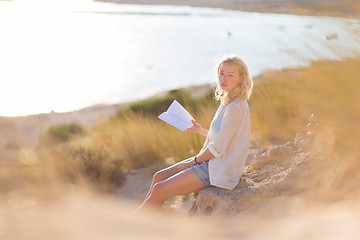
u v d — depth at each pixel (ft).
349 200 5.68
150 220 4.07
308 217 4.59
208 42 139.03
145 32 192.13
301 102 9.80
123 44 146.30
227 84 9.11
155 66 92.89
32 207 3.43
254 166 11.08
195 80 69.36
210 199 8.68
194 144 14.99
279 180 8.34
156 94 51.13
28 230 2.62
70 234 2.61
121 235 2.79
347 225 3.01
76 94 59.52
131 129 17.72
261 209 6.85
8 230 2.61
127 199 12.59
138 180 14.58
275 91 13.56
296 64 13.24
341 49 9.87
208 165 9.14
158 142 16.57
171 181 9.20
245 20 263.70
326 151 8.48
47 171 6.17
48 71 84.94
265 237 3.06
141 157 16.24
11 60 99.09
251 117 14.66
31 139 16.75
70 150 14.79
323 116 8.74
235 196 8.32
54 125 30.81
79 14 329.72
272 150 11.06
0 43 135.85
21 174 5.49
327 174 7.25
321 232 2.97
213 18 294.66
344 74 8.84
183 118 9.94
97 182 13.07
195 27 214.90
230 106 8.97
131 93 59.21
